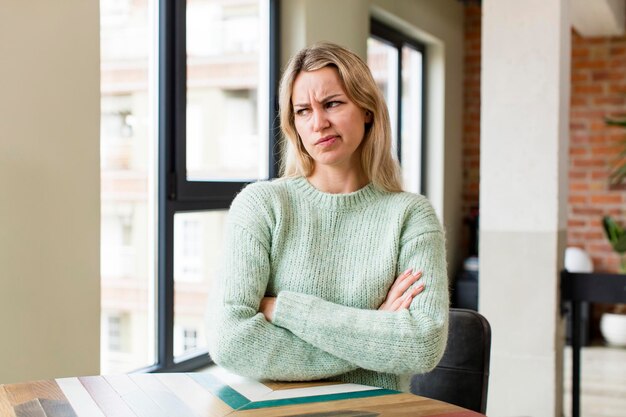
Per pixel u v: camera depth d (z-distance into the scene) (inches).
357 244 65.1
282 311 60.4
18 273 78.9
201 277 131.0
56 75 83.2
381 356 58.7
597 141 238.4
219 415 50.5
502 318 130.0
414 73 228.7
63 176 84.5
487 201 131.0
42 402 52.7
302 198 66.4
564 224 132.3
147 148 116.6
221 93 132.3
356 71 63.8
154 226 116.5
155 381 59.1
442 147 231.5
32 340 80.9
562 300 129.4
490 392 130.9
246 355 59.5
